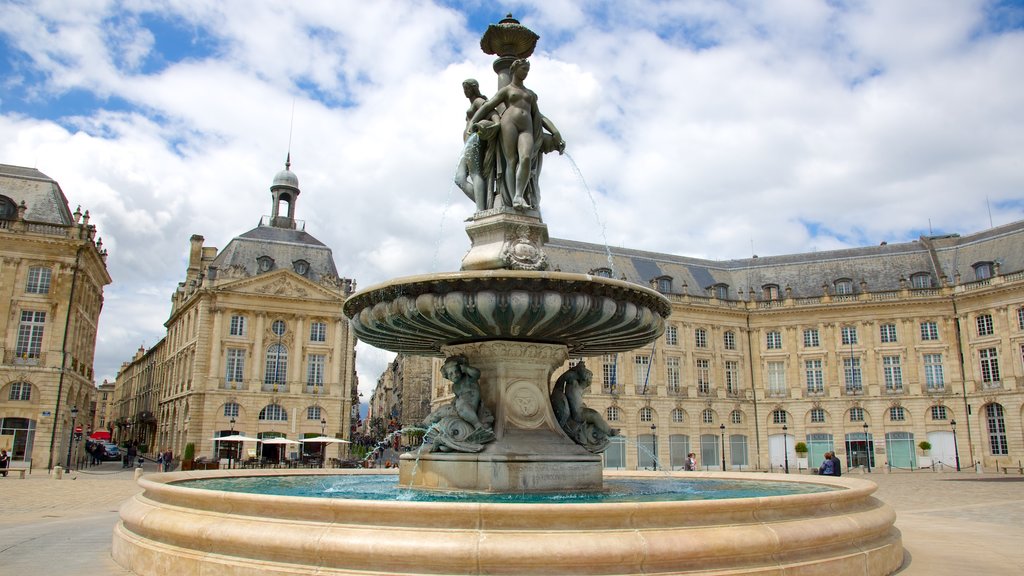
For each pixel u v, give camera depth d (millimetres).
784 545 5949
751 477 12938
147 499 7750
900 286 58906
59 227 47594
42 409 45344
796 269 64562
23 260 46656
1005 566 7543
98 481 31094
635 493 9539
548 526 5586
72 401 50094
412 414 92938
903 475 46812
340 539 5551
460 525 5602
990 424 54094
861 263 62906
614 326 8922
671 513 5789
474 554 5305
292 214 67938
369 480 12680
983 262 56062
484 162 10562
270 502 6082
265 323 58469
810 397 59562
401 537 5488
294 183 68375
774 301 62062
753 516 6164
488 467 8969
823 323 60344
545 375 9930
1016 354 52375
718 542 5652
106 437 73438
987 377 54438
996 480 38469
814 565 6031
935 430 56219
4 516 14500
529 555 5301
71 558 7730
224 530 6051
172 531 6465
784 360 61344
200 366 56062
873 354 58500
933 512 16531
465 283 8203
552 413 9852
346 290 62719
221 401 56000
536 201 10516
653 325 9430
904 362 57750
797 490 10180
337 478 13812
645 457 56219
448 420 9383
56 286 47156
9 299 45812
